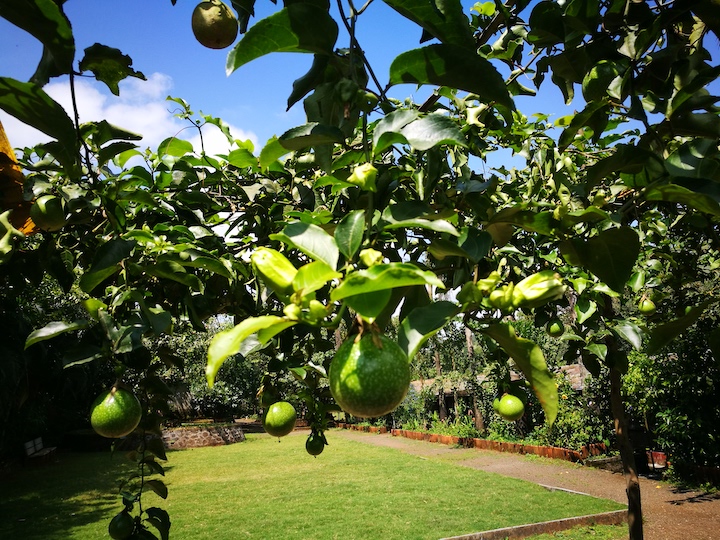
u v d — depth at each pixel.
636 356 10.55
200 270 3.03
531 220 1.92
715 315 7.37
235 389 28.78
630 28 1.91
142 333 2.08
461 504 9.89
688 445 10.25
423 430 21.80
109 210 2.42
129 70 1.95
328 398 3.13
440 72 1.57
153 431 2.88
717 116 1.78
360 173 1.44
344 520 9.27
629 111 1.80
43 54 1.61
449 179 2.71
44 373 3.56
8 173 2.55
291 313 1.17
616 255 1.87
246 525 9.23
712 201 1.54
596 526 8.04
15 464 15.88
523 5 2.13
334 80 1.68
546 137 4.05
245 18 1.89
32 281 2.93
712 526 7.75
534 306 1.45
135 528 2.91
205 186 3.50
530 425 16.98
